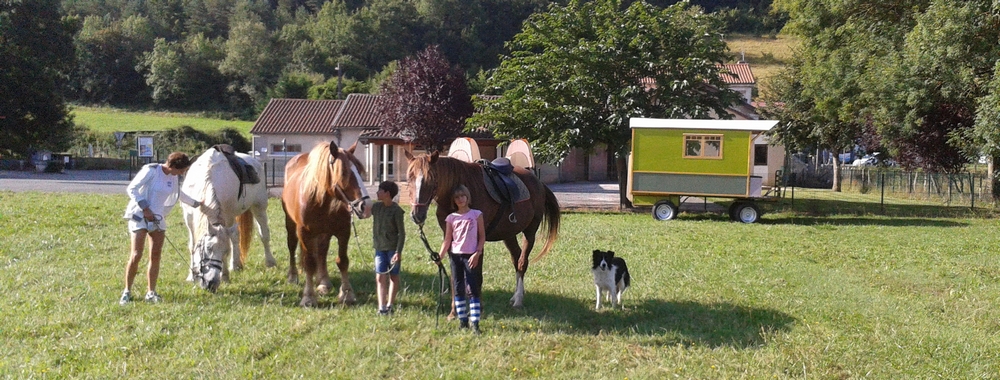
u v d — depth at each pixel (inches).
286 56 3654.0
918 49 764.0
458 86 1291.8
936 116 904.9
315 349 224.7
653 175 724.0
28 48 1397.6
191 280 313.7
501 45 3649.1
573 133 759.1
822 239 558.3
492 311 283.1
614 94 775.1
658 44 808.9
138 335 233.1
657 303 305.0
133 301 276.1
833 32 968.3
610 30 789.2
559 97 802.8
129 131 2174.0
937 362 234.1
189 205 289.1
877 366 227.1
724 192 711.7
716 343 247.3
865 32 920.9
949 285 368.2
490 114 813.2
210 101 3297.2
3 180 1090.7
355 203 250.5
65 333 235.9
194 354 216.5
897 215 794.2
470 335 245.1
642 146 725.3
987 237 587.2
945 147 935.7
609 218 715.4
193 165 307.1
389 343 231.9
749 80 1723.7
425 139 1263.5
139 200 268.1
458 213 252.5
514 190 284.5
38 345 222.5
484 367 215.8
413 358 221.3
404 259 397.4
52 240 424.2
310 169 265.9
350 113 1488.7
